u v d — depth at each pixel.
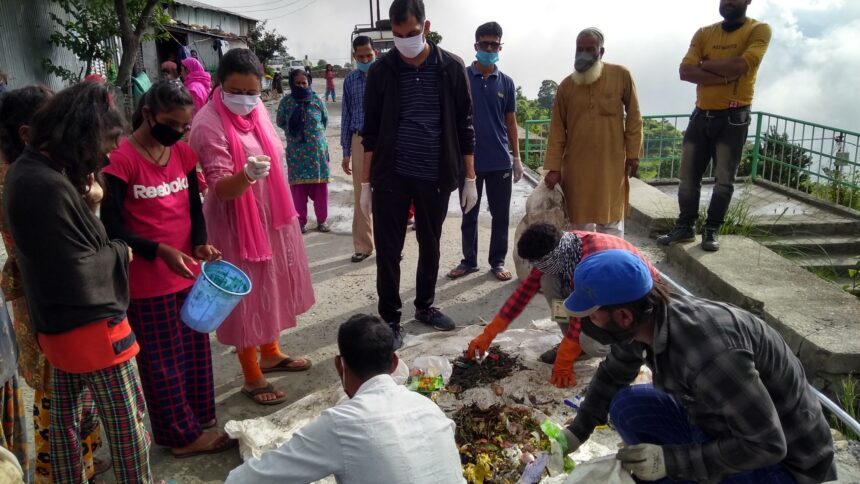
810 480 2.23
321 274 5.82
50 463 2.67
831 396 4.17
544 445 3.22
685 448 2.18
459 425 3.36
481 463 3.04
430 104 4.14
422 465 2.04
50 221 2.23
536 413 3.49
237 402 3.86
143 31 12.43
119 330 2.52
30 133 2.25
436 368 3.86
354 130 5.88
